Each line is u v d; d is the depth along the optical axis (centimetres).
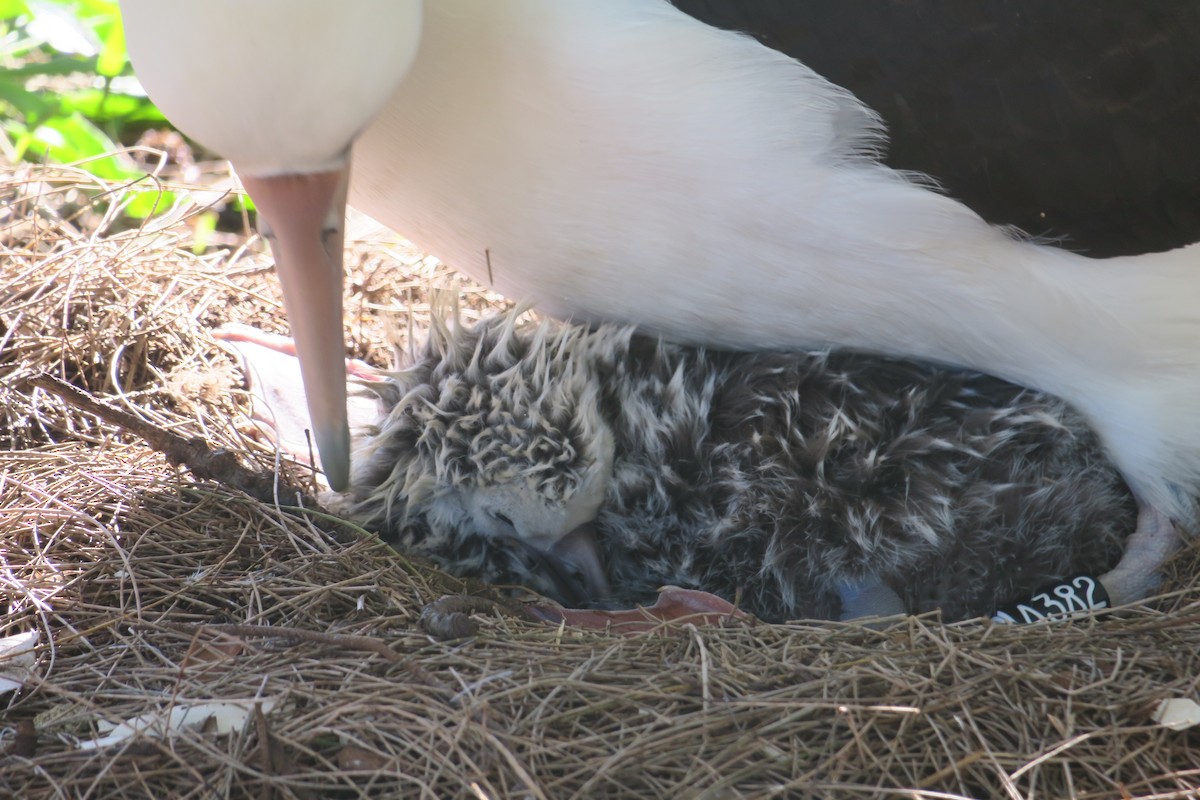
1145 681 382
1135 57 388
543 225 427
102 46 764
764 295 438
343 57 322
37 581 429
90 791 343
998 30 383
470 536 484
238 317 617
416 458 471
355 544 454
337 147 344
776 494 469
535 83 386
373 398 496
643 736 353
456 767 342
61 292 571
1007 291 421
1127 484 481
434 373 477
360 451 481
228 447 507
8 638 404
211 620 425
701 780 344
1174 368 433
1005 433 460
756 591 487
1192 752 368
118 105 759
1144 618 428
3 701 394
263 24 311
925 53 384
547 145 400
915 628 409
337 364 373
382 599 431
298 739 355
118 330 560
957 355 457
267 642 401
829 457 469
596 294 459
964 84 388
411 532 484
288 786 344
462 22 375
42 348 554
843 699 367
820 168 394
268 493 474
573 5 379
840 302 435
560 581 484
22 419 519
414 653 394
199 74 318
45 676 392
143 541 450
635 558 493
